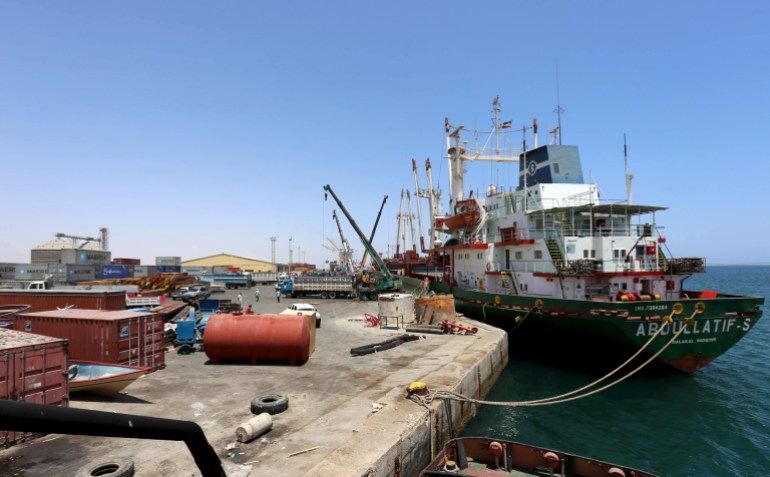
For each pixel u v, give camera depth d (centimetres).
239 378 1689
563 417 1775
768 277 19375
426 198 7488
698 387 2109
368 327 2931
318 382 1628
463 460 1214
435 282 4003
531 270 2694
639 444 1542
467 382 1706
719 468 1391
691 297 2422
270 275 10062
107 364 1489
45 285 4178
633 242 2447
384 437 1127
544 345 2539
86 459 1016
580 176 3030
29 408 143
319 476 935
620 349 2111
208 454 247
